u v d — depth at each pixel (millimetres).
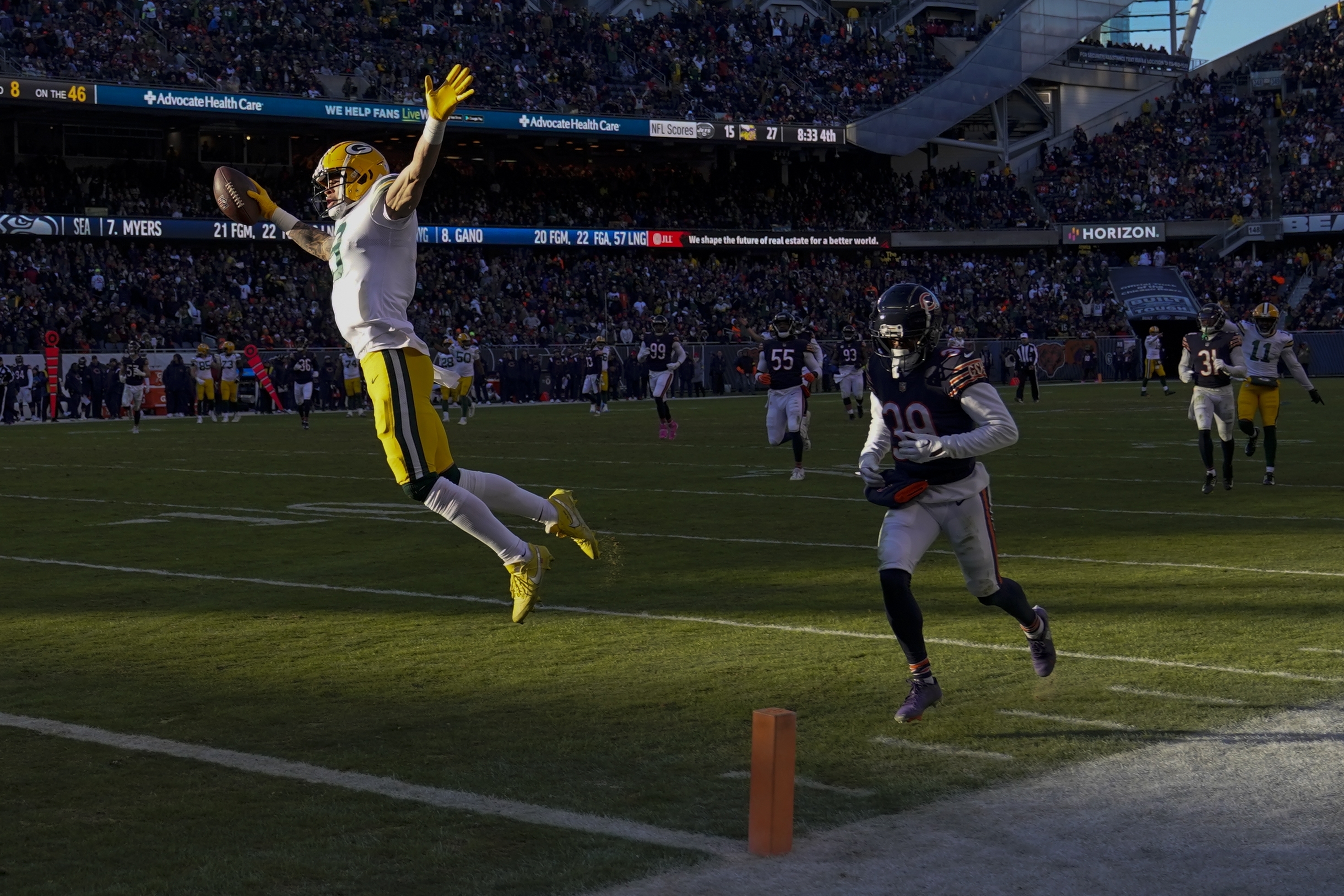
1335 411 28672
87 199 42719
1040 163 61656
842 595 8820
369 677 6738
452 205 49000
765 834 4180
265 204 6469
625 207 52812
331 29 46812
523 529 12461
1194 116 60312
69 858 4266
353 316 5922
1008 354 48469
